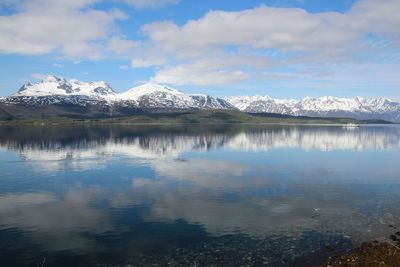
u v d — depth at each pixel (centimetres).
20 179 6088
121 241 3161
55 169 7156
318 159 8769
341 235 3212
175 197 4759
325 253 2817
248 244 3041
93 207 4288
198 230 3425
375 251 2800
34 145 12294
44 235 3328
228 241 3123
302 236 3209
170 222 3684
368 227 3428
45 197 4806
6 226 3584
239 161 8369
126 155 9500
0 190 5241
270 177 6228
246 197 4728
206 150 10906
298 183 5681
